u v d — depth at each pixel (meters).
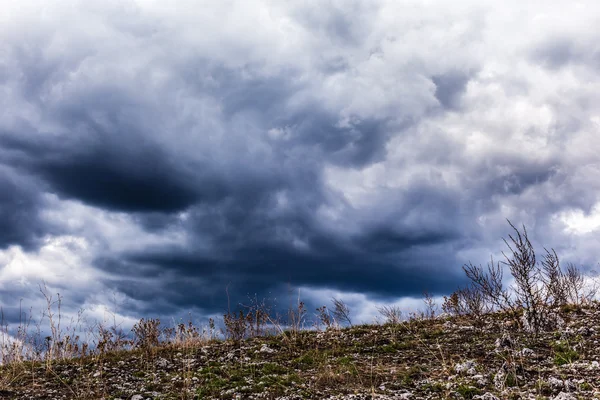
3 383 10.69
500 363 9.35
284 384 9.45
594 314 12.80
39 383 10.80
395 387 8.69
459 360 9.92
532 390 7.67
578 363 8.73
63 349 13.20
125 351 13.84
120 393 9.66
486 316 14.20
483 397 7.54
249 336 15.03
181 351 13.38
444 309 15.42
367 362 10.64
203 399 8.91
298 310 14.85
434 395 8.03
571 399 6.87
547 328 11.70
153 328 14.01
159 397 9.15
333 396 8.45
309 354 11.93
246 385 9.62
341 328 15.11
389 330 14.15
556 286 13.03
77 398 9.52
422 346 11.71
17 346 12.77
